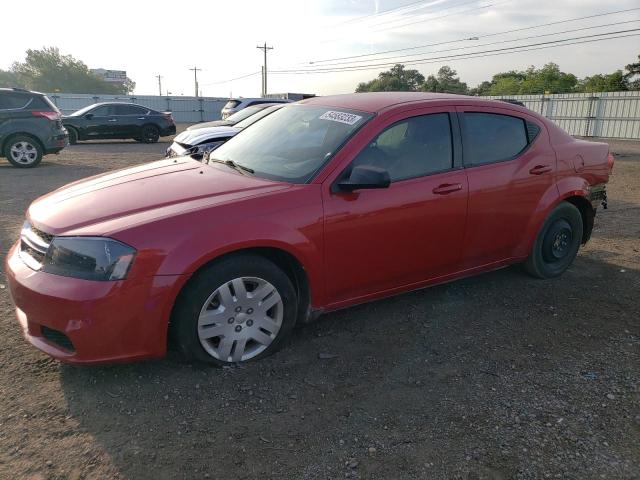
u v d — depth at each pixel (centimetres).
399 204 350
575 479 233
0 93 1153
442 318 391
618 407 286
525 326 381
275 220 306
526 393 297
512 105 434
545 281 470
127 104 2027
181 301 290
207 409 276
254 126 440
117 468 233
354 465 239
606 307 417
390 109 366
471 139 397
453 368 322
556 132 458
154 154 1594
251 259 303
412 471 236
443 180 372
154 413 271
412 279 379
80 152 1634
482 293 440
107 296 268
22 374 302
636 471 239
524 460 244
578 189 458
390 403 285
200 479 229
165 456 241
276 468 236
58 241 279
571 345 355
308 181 328
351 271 343
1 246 541
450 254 389
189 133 907
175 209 295
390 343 352
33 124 1179
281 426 264
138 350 282
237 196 310
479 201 392
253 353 320
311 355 334
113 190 331
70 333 270
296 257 316
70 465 234
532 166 425
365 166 323
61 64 8175
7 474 227
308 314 339
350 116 369
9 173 1096
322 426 265
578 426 269
